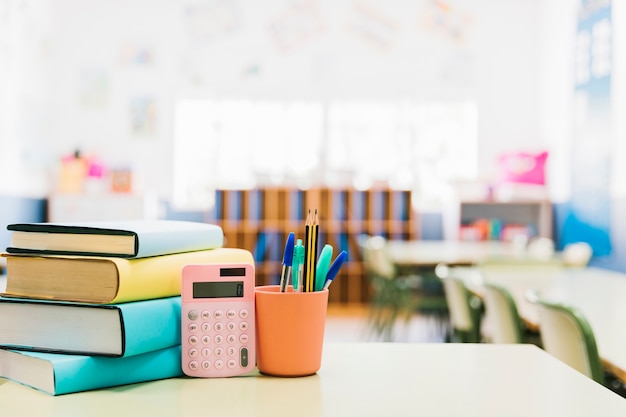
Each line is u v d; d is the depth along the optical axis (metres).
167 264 1.09
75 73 7.65
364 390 1.03
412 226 7.82
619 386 2.26
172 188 7.75
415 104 7.92
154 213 7.30
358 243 7.87
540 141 7.86
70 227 1.05
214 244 1.25
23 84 6.65
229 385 1.05
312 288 1.13
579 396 1.01
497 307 2.68
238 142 7.84
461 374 1.14
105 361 1.01
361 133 7.93
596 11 6.45
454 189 7.80
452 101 7.93
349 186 7.87
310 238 1.12
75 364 0.98
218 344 1.10
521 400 0.99
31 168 6.87
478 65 7.91
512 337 2.60
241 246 7.81
